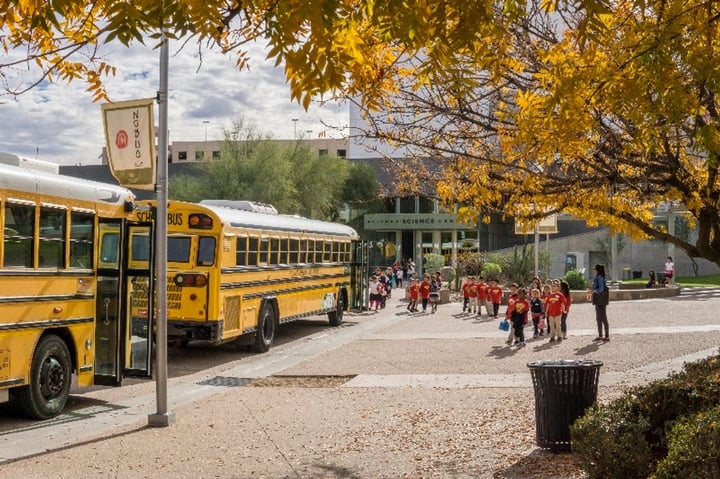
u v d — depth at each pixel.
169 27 3.58
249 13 4.38
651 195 8.13
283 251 22.61
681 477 5.76
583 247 61.06
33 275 11.39
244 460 9.35
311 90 3.81
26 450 9.81
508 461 9.05
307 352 20.91
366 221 71.06
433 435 10.66
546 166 8.13
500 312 32.66
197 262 18.47
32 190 11.36
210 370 17.75
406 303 41.25
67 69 5.06
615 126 7.57
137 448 9.95
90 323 12.78
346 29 3.98
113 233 13.05
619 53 5.73
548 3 5.02
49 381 11.83
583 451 7.32
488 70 6.77
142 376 13.10
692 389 7.47
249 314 20.20
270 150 59.19
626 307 32.56
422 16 3.90
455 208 8.73
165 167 11.74
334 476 8.61
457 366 17.69
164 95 11.62
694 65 5.46
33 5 4.05
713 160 6.36
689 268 61.06
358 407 12.98
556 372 9.25
